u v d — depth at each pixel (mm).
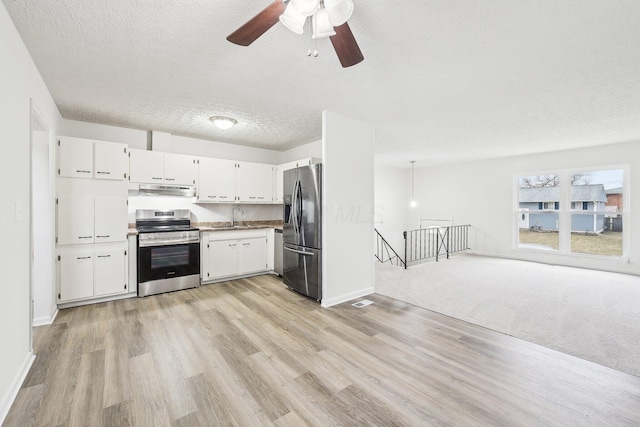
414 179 8148
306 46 1996
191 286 3914
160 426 1435
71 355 2107
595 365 2020
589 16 1664
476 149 5406
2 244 1529
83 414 1509
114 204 3383
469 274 4750
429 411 1557
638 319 2832
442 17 1685
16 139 1754
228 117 3516
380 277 4555
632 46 1977
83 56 2123
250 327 2646
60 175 3051
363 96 2881
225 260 4250
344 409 1572
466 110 3270
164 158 3904
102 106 3127
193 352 2176
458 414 1534
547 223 5770
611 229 5027
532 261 5867
